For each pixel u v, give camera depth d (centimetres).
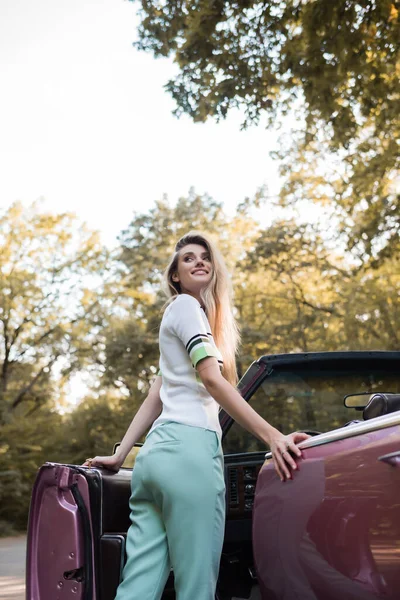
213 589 244
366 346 2358
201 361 244
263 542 249
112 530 281
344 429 212
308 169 2525
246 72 1108
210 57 1112
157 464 243
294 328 2814
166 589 320
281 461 232
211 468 243
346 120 1152
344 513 202
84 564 272
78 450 2136
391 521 183
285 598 237
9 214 2945
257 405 337
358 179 1578
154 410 302
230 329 279
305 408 341
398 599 181
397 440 185
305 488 223
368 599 191
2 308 2847
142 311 3259
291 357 328
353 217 2342
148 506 254
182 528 239
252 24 1090
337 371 338
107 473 287
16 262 2933
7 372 2864
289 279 2919
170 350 257
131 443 297
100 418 2197
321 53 1062
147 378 3005
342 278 2638
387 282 2402
